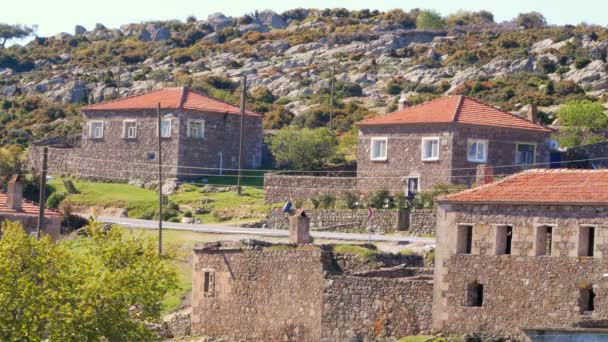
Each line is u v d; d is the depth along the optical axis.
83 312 84.12
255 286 94.50
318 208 126.50
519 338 81.62
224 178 151.88
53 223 108.88
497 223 83.44
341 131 184.62
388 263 93.31
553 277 80.94
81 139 165.38
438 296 85.31
